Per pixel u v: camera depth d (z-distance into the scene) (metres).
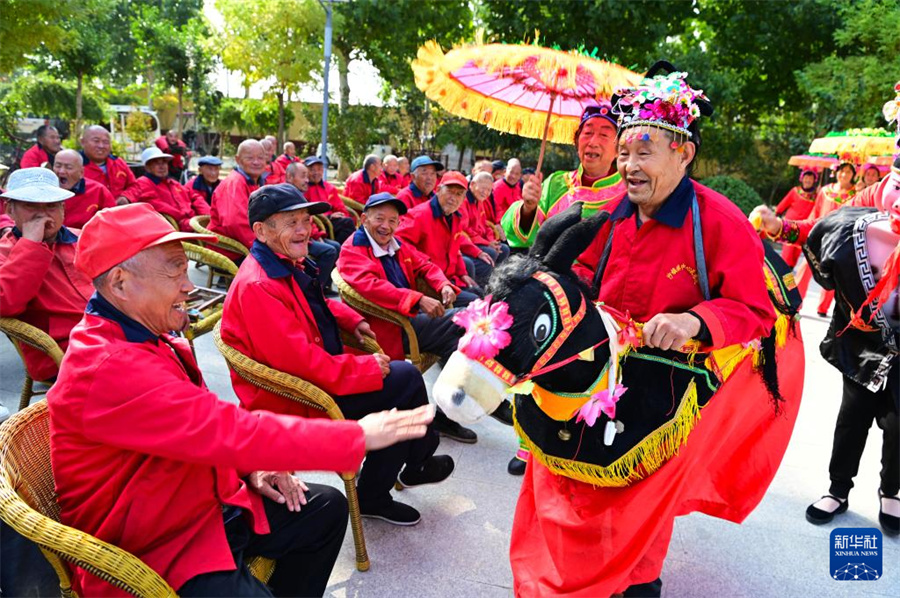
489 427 3.89
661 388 1.92
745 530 2.94
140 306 1.63
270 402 2.67
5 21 9.17
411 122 18.53
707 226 1.89
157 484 1.62
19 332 2.93
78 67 13.43
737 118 17.06
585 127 3.02
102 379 1.52
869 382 2.75
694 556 2.73
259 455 1.55
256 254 2.64
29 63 12.39
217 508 1.81
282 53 17.77
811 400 4.52
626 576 1.90
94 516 1.62
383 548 2.66
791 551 2.80
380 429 1.62
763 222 2.83
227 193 5.31
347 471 1.61
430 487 3.16
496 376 1.47
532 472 2.19
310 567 2.11
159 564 1.64
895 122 2.59
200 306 3.53
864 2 12.12
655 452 1.89
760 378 2.29
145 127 19.22
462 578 2.51
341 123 17.84
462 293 4.66
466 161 20.50
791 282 2.32
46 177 3.10
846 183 6.55
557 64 2.88
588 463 1.88
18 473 1.63
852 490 3.33
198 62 20.77
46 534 1.45
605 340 1.71
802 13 14.01
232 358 2.54
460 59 3.02
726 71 15.01
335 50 18.22
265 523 1.97
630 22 13.16
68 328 3.30
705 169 16.58
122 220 1.61
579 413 1.79
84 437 1.57
